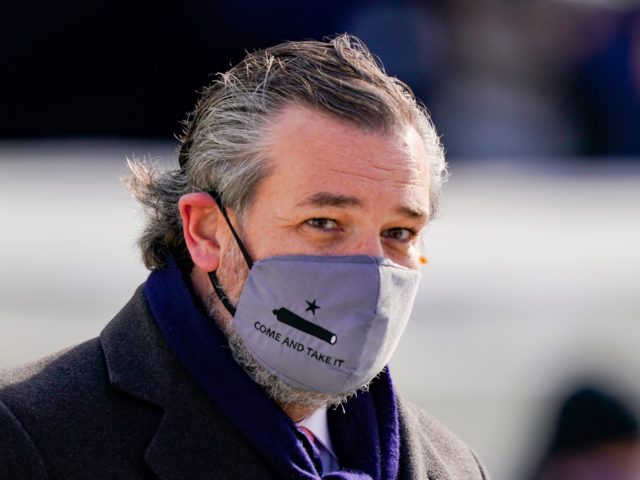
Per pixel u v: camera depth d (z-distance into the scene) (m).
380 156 5.88
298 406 6.26
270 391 6.09
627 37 23.58
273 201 5.92
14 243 16.98
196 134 6.38
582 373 10.71
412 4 22.11
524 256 19.50
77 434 5.62
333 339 5.86
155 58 21.25
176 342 5.96
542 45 23.28
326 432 6.41
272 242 5.94
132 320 6.21
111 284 16.98
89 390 5.84
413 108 6.28
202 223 6.25
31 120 20.50
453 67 22.83
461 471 6.98
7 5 20.52
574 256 19.56
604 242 20.39
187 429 5.77
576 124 23.70
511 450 14.96
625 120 23.98
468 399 16.28
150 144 21.08
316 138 5.84
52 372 5.94
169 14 21.23
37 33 20.70
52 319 16.08
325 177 5.80
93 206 18.28
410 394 16.27
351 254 5.89
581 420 10.47
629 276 19.42
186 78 21.56
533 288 18.77
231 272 6.12
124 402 5.84
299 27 21.81
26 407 5.63
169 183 6.69
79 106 21.11
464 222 20.55
